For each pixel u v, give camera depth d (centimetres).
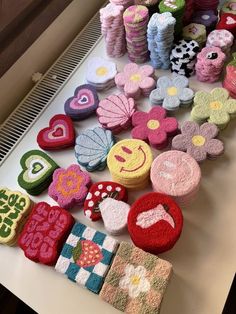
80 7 81
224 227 54
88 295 52
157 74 70
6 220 57
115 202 55
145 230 52
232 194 57
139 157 58
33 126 68
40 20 70
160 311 49
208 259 52
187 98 64
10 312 74
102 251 52
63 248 53
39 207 57
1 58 65
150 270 49
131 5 71
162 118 62
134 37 67
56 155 63
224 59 65
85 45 78
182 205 56
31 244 54
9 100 72
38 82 74
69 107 66
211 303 49
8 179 62
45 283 53
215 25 73
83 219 57
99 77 69
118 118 63
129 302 48
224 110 62
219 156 60
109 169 58
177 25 68
